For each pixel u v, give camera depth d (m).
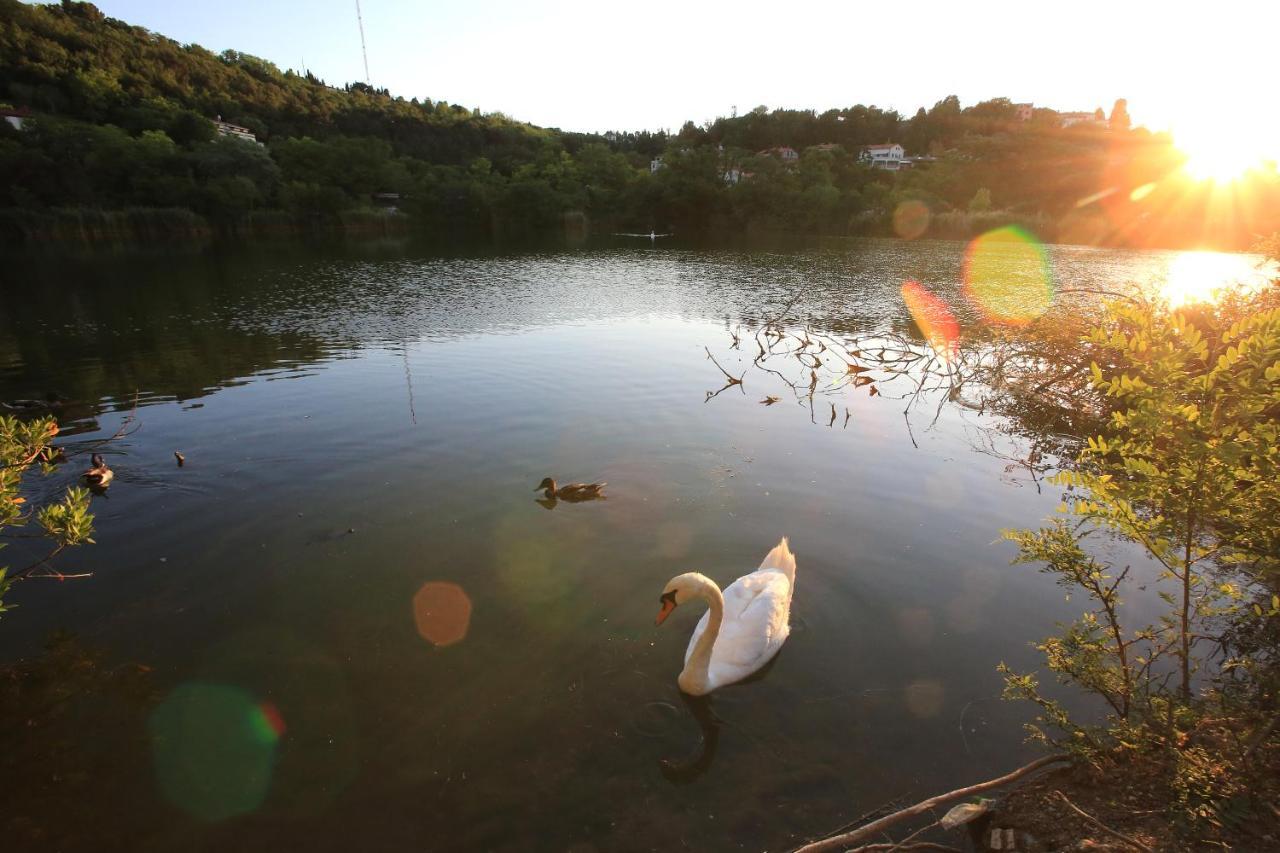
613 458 11.30
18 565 8.06
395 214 84.56
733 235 81.62
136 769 5.29
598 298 29.42
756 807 4.91
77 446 11.65
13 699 6.02
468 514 9.31
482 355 18.56
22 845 4.69
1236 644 6.16
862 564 8.11
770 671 6.38
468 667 6.35
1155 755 4.52
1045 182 81.88
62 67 82.19
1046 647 5.09
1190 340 3.90
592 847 4.64
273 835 4.75
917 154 140.50
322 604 7.30
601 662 6.46
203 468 10.78
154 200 66.38
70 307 25.62
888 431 12.94
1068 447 12.20
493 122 136.75
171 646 6.67
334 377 16.19
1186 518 4.09
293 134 98.75
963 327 22.66
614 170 104.94
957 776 5.12
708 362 18.11
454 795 5.04
